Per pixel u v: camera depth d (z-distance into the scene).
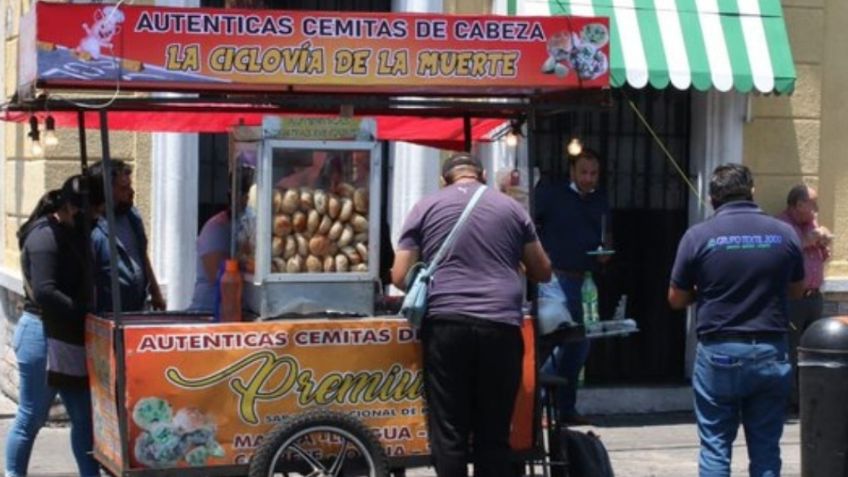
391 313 7.93
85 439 8.14
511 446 7.73
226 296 7.64
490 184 11.52
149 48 6.93
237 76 7.05
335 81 7.18
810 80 12.41
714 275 7.77
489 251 7.45
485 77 7.38
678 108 12.34
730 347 7.72
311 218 7.44
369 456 7.31
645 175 12.29
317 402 7.32
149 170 10.73
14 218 12.03
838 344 8.36
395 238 11.38
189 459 7.13
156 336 7.09
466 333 7.32
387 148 11.52
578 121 12.08
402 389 7.46
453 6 11.56
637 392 12.09
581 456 8.02
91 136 10.57
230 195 8.66
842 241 12.59
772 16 11.84
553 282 10.48
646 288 12.36
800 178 12.41
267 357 7.24
